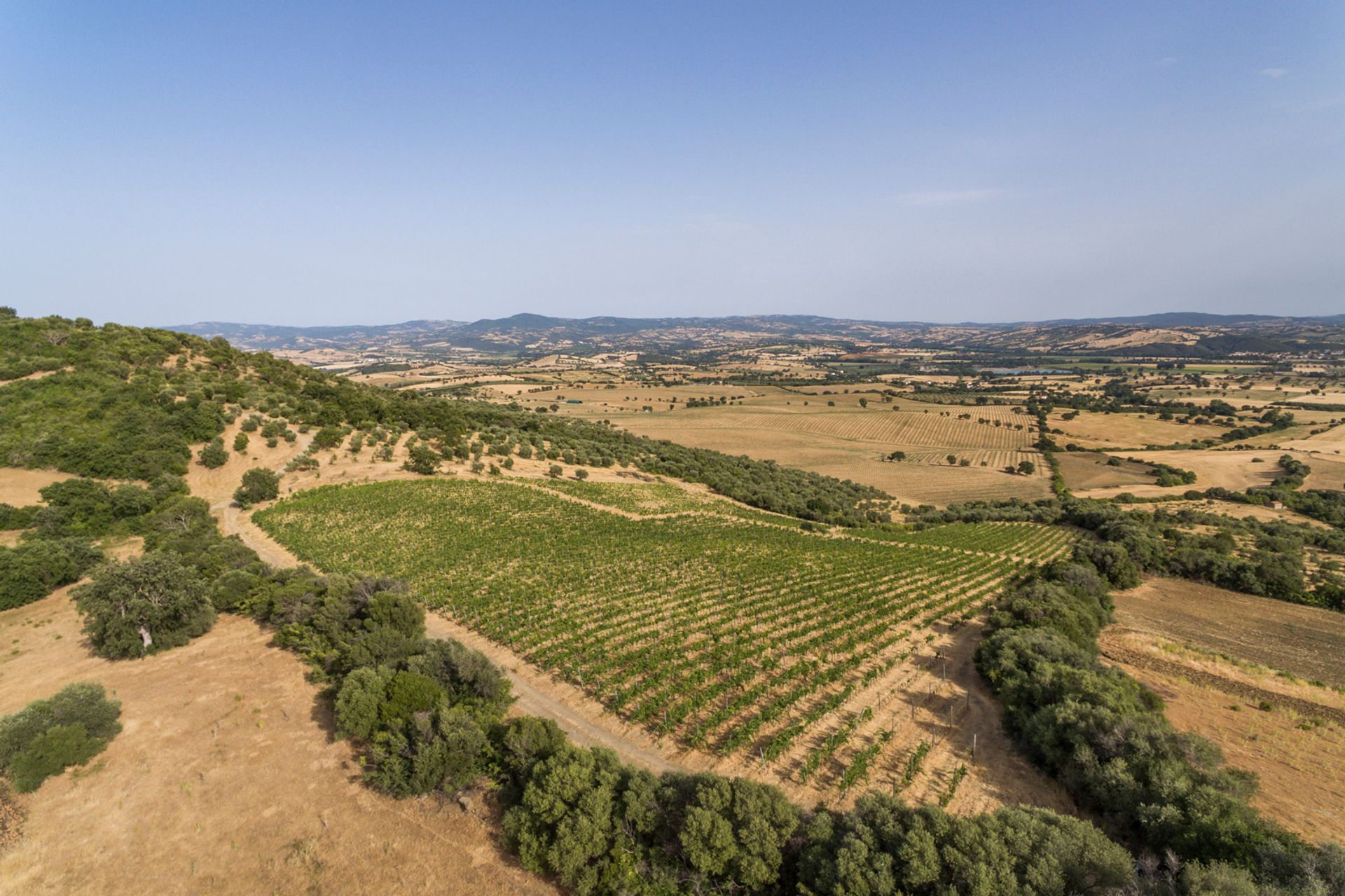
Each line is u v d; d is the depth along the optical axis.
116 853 24.11
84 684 32.44
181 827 25.59
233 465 89.31
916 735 37.56
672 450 151.62
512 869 24.31
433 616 53.81
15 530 62.28
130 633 40.59
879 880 21.91
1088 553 76.06
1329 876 22.14
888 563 76.00
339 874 23.53
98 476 75.75
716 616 55.69
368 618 41.59
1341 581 71.44
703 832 23.53
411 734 29.53
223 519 76.38
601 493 103.88
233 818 26.22
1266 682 47.22
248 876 23.36
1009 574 75.38
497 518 82.88
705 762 34.19
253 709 34.62
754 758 34.69
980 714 40.28
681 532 84.56
